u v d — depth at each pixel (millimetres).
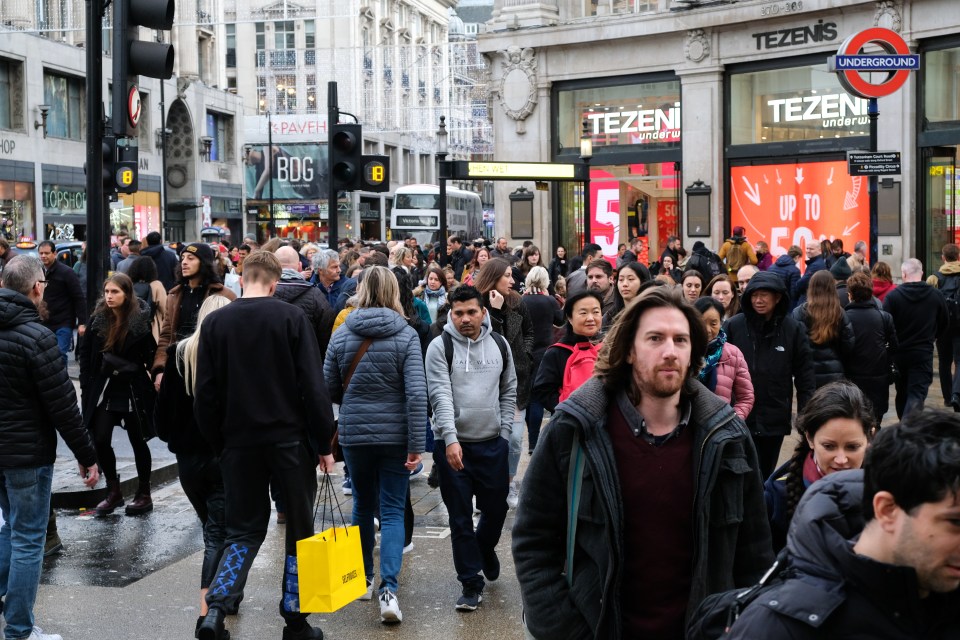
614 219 29172
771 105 26031
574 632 3551
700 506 3416
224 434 5918
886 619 2396
